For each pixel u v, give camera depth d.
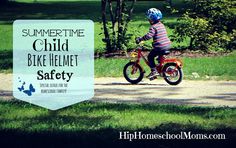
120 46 18.17
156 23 12.91
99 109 9.74
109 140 7.43
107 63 15.90
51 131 8.00
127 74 13.01
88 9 42.22
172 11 19.00
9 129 8.10
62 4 49.38
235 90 12.08
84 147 7.11
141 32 24.31
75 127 8.38
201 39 18.25
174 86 12.63
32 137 7.58
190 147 7.23
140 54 12.98
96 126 8.46
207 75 14.09
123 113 9.41
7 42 22.12
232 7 18.30
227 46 18.33
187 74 14.16
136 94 11.60
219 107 9.98
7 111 9.64
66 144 7.24
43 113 9.52
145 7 43.25
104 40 18.31
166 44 12.77
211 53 17.98
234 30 18.16
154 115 9.25
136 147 7.16
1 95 11.44
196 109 9.78
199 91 11.96
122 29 18.31
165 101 10.79
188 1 18.59
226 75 14.10
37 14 37.03
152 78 12.92
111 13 18.42
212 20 18.22
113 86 12.61
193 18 18.62
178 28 18.34
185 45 19.98
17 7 44.62
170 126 8.48
